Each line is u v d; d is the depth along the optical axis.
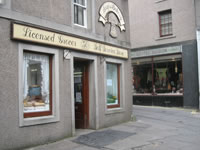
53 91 7.14
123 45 10.47
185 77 14.94
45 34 6.83
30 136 6.33
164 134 8.06
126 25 10.84
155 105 16.53
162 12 16.66
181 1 15.49
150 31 17.03
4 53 5.87
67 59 7.61
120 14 10.42
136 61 17.78
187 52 14.91
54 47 7.18
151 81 16.89
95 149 6.29
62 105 7.33
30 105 6.60
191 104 14.63
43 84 7.00
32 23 6.52
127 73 10.74
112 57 9.80
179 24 15.53
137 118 11.52
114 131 8.46
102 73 9.20
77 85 9.19
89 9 8.84
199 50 14.06
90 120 8.80
